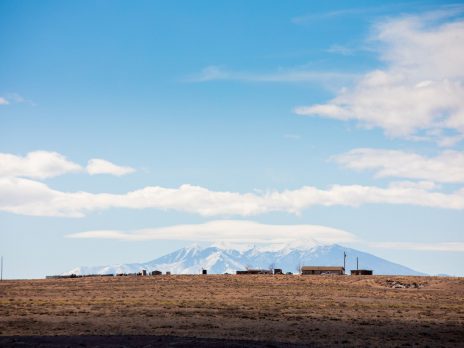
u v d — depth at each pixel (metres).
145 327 95.69
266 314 113.69
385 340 85.69
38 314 110.06
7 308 119.50
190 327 96.12
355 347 79.19
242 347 73.69
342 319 108.44
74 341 76.31
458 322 108.06
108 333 89.50
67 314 110.31
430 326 101.19
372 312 121.69
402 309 129.12
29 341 76.25
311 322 103.75
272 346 75.94
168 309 120.69
